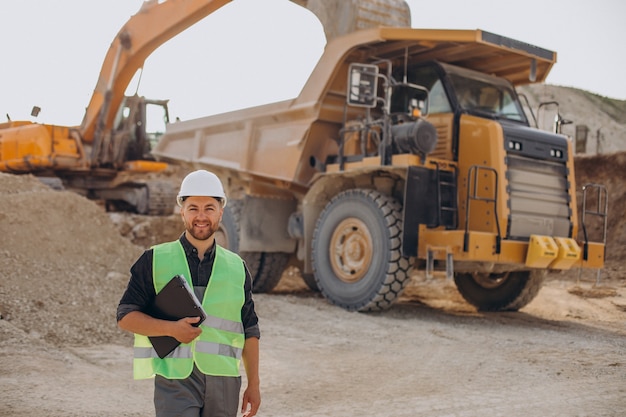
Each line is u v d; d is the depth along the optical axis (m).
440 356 7.11
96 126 17.70
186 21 14.25
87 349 6.85
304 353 7.23
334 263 10.16
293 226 11.66
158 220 18.55
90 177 19.62
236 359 3.09
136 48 15.67
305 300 10.71
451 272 8.68
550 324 9.48
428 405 5.21
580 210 17.14
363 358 7.01
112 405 4.92
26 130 17.98
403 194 9.90
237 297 3.11
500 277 11.02
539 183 9.48
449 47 9.88
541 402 5.22
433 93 10.05
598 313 10.73
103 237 10.32
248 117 11.88
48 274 8.43
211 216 3.06
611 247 15.92
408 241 9.09
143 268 3.06
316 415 4.97
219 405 3.01
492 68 10.66
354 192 9.91
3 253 8.49
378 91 10.66
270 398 5.46
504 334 8.46
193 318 2.90
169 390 2.96
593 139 30.69
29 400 4.80
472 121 9.43
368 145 10.21
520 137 9.32
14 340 6.42
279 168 11.32
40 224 9.64
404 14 10.86
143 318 2.93
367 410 5.10
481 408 5.09
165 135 14.20
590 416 4.80
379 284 9.41
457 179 9.52
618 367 6.46
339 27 10.49
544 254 8.84
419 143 9.04
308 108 10.63
